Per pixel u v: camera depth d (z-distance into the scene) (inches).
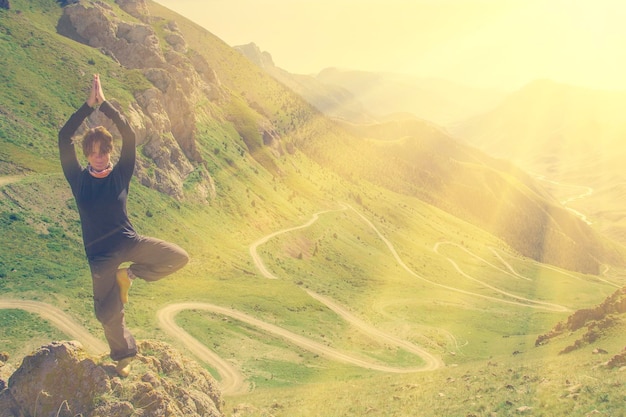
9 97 4131.4
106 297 312.2
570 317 2030.0
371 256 6599.4
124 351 328.5
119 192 297.1
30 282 2684.5
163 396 391.9
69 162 297.9
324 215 7121.1
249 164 6688.0
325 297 4399.6
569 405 665.0
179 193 4702.3
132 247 303.0
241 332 2962.6
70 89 4635.8
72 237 3216.0
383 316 4217.5
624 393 645.3
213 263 4121.6
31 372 387.9
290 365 2645.2
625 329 1518.2
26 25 5123.0
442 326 4131.4
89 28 5954.7
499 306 5324.8
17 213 3157.0
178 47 7583.7
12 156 3580.2
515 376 1030.4
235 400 1343.5
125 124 298.4
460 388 1017.5
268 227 5679.1
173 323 2824.8
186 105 5369.1
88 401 375.9
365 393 1222.9
